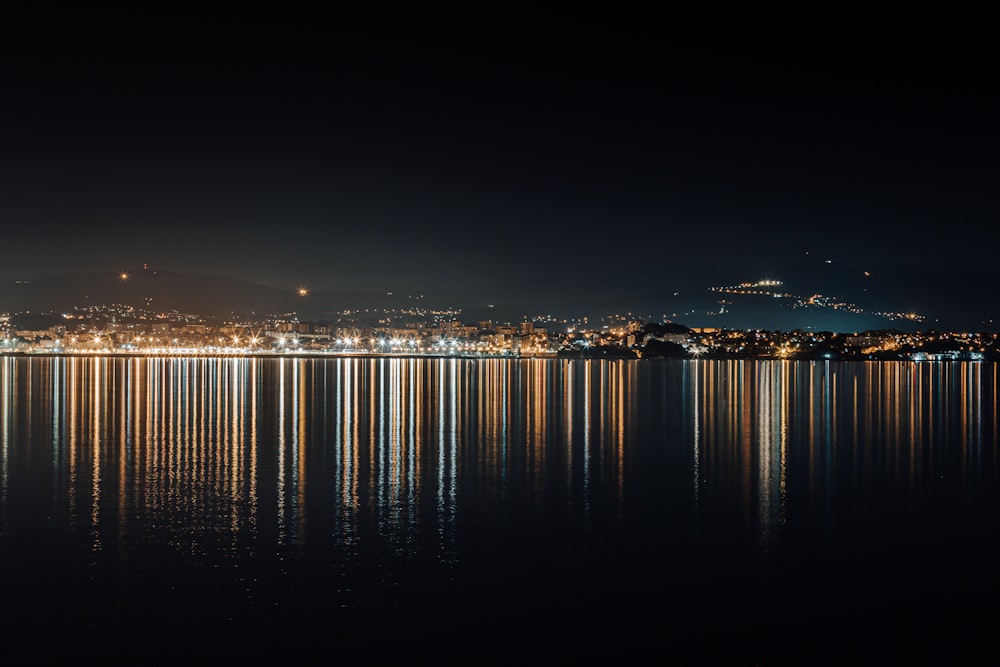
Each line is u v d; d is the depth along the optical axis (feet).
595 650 63.67
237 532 93.40
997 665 61.62
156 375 478.18
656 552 86.69
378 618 68.90
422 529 95.45
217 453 152.35
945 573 80.18
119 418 217.77
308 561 82.74
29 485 119.96
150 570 79.51
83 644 63.87
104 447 159.53
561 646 64.34
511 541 90.58
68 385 368.89
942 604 72.38
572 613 70.28
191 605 71.00
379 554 85.51
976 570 81.05
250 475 129.18
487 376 501.97
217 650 63.05
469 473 132.36
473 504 108.99
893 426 209.15
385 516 101.91
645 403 282.15
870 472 135.23
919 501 111.96
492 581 77.51
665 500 111.96
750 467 140.15
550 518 101.40
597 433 188.34
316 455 150.82
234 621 67.97
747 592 75.05
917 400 304.09
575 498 113.39
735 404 280.10
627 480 126.72
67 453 151.43
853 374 566.36
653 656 62.85
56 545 87.45
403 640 64.90
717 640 65.46
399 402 279.08
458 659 62.08
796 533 94.48
